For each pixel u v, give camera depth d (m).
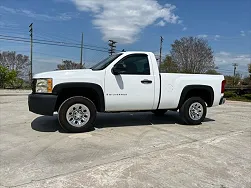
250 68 30.88
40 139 4.82
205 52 36.97
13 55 43.22
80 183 2.96
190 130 5.85
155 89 5.89
